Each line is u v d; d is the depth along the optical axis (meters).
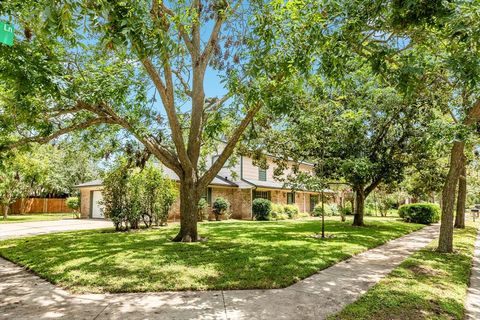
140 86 9.07
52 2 3.54
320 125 13.41
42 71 6.19
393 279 5.80
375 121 13.87
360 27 4.88
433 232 14.44
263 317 4.08
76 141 12.13
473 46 4.58
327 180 12.98
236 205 23.50
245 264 6.70
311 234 12.14
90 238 10.95
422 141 9.08
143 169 13.82
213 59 9.68
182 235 10.05
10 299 4.84
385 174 14.47
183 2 8.16
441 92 10.77
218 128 9.94
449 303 4.62
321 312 4.25
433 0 4.02
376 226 16.02
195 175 10.27
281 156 16.38
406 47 5.75
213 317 4.08
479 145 11.05
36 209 30.36
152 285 5.35
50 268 6.57
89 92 7.88
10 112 8.14
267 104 6.75
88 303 4.64
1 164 8.18
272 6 6.81
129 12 4.04
